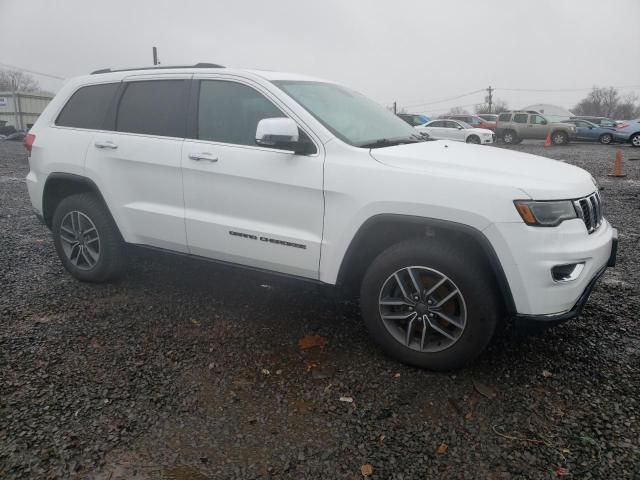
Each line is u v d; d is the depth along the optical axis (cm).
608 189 1054
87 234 446
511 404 283
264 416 272
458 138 2541
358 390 297
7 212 777
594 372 316
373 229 320
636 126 2516
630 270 510
